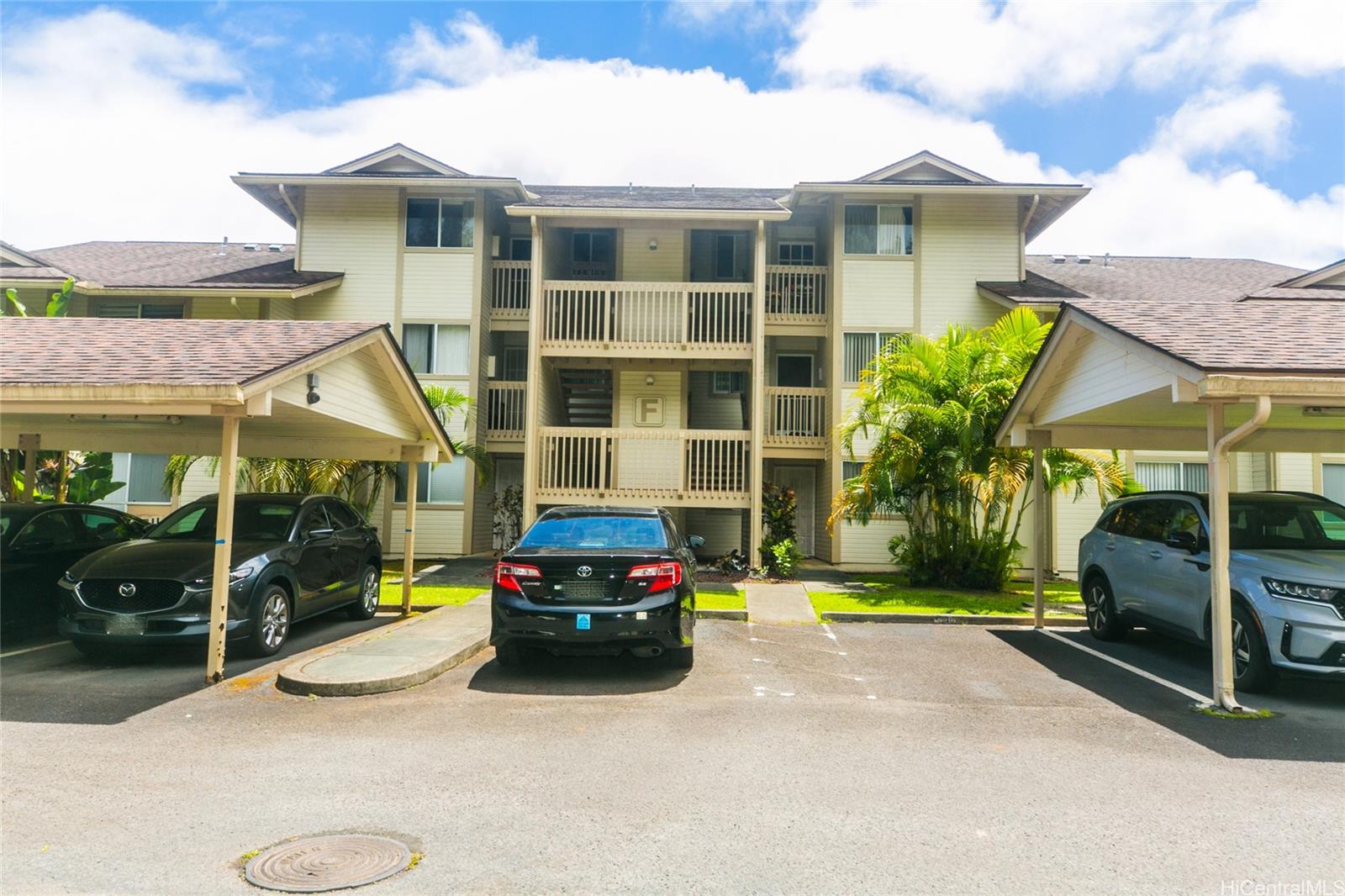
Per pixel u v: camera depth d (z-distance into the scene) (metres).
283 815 4.41
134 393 6.88
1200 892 3.62
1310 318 7.90
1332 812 4.57
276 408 8.11
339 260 19.23
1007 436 11.16
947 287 18.70
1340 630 6.60
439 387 17.30
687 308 17.05
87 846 4.00
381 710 6.56
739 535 20.42
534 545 8.13
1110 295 19.23
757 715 6.50
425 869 3.79
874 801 4.68
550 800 4.64
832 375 18.53
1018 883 3.69
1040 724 6.35
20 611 9.20
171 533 9.48
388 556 18.70
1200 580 8.03
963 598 13.38
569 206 17.03
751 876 3.73
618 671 8.06
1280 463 17.47
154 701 6.80
